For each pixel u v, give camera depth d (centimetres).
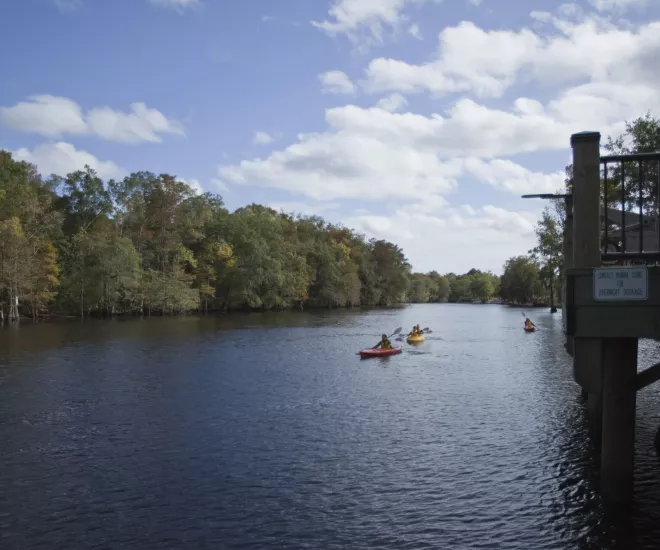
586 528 873
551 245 5459
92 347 3438
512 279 12850
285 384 2147
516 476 1108
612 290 745
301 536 860
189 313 8075
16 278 5700
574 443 1323
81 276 6650
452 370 2489
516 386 2061
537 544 827
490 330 5031
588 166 761
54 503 992
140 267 7456
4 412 1686
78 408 1738
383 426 1498
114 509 965
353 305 11881
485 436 1391
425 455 1246
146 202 8069
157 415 1639
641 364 2452
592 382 795
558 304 11325
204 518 927
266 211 11338
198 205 9138
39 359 2873
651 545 814
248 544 835
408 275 15425
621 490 873
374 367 2598
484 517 923
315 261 10612
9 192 6244
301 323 6022
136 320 6366
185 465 1190
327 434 1424
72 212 7538
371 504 980
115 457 1248
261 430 1467
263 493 1032
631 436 857
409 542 839
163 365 2664
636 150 2934
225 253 8319
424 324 5991
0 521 920
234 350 3306
